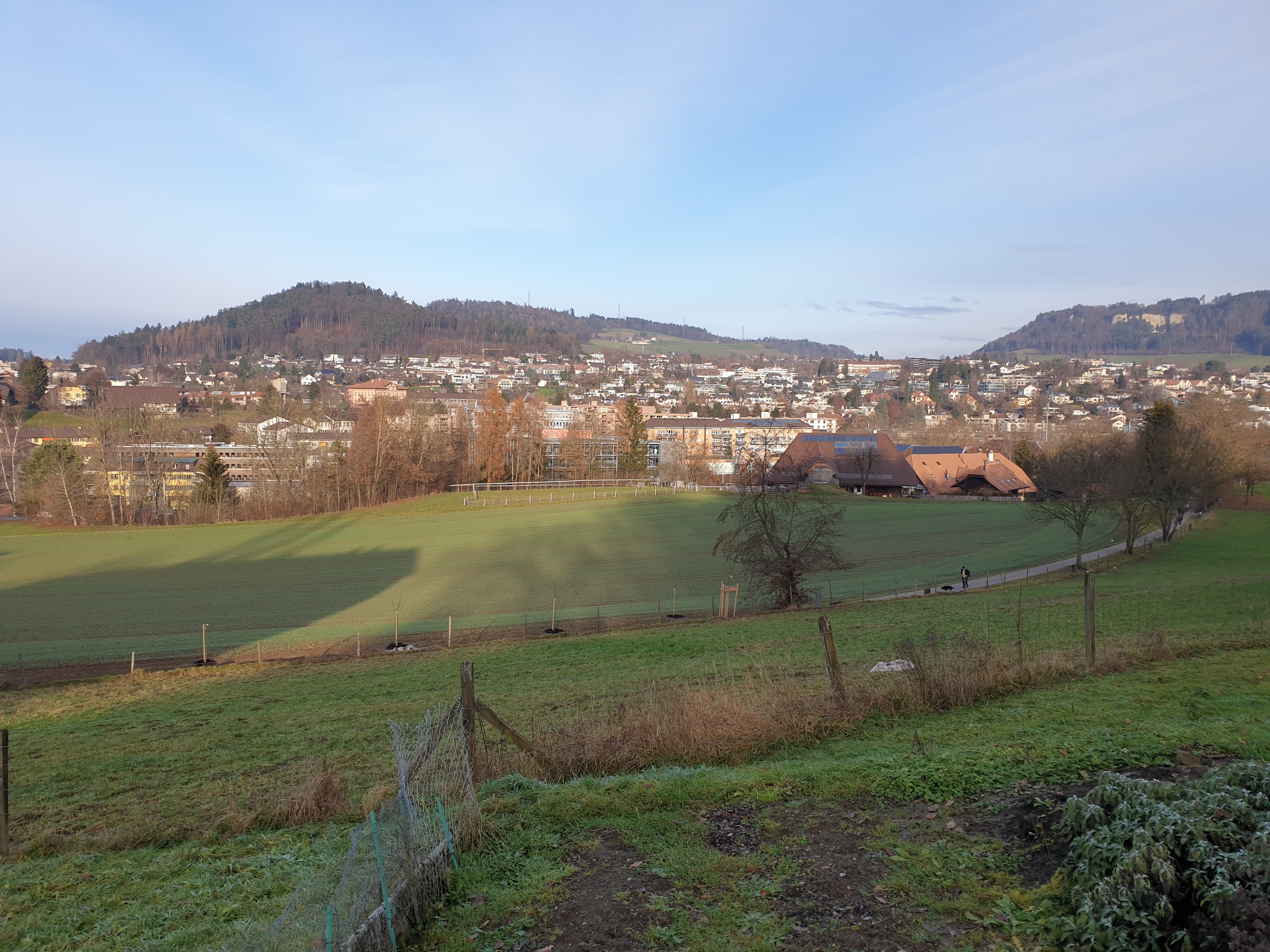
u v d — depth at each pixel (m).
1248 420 90.94
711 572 54.78
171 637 37.69
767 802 8.88
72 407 154.88
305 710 21.58
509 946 6.30
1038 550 61.31
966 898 6.52
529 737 12.70
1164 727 10.57
